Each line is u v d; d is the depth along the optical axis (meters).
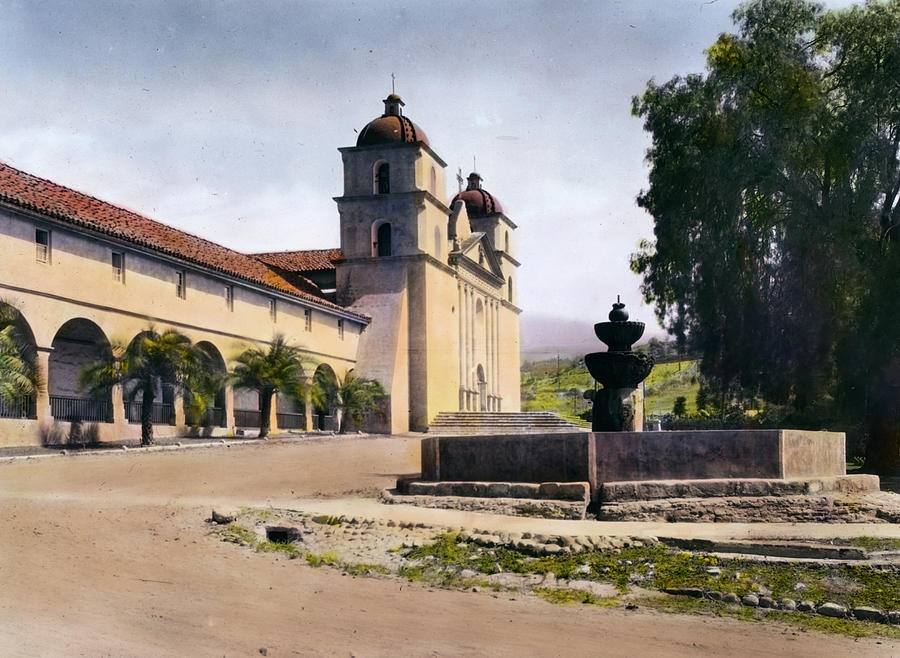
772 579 10.08
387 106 51.62
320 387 42.50
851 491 15.27
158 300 31.61
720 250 27.27
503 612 9.02
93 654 6.93
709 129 27.48
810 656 7.57
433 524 13.13
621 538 11.77
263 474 21.00
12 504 13.73
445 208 52.62
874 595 9.45
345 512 14.30
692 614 9.05
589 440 15.20
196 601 8.80
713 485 14.70
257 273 39.88
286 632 7.88
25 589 8.82
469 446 16.31
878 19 25.55
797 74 26.16
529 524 13.31
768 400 29.31
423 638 7.88
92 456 23.70
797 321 26.53
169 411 31.98
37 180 30.41
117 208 34.03
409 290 49.25
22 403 24.72
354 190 50.19
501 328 63.47
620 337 18.25
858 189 25.14
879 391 25.36
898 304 23.92
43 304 26.14
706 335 28.97
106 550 10.84
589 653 7.52
